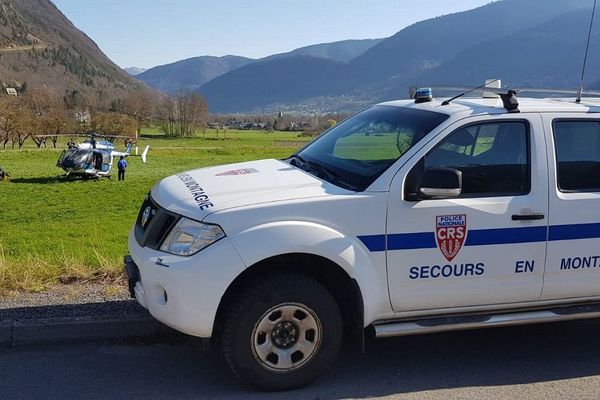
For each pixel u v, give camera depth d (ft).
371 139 15.87
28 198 94.89
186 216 13.33
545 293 15.06
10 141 273.13
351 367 15.30
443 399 13.69
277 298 13.23
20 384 13.87
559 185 14.99
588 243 15.06
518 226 14.53
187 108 404.36
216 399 13.38
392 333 14.01
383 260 13.84
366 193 13.75
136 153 215.10
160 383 14.11
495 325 14.62
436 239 14.06
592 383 14.73
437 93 17.74
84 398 13.29
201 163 188.34
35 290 19.20
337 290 14.51
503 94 15.20
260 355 13.41
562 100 17.04
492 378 14.89
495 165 14.76
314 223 13.35
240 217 13.08
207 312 12.86
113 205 86.79
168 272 12.99
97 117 308.40
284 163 16.94
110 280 20.48
